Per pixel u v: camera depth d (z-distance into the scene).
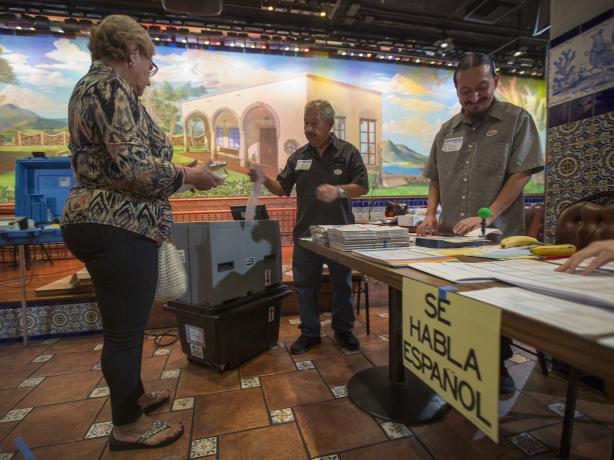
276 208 5.98
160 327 2.58
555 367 1.77
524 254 0.93
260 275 2.09
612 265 0.75
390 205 4.18
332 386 1.69
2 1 4.67
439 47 6.13
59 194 3.07
